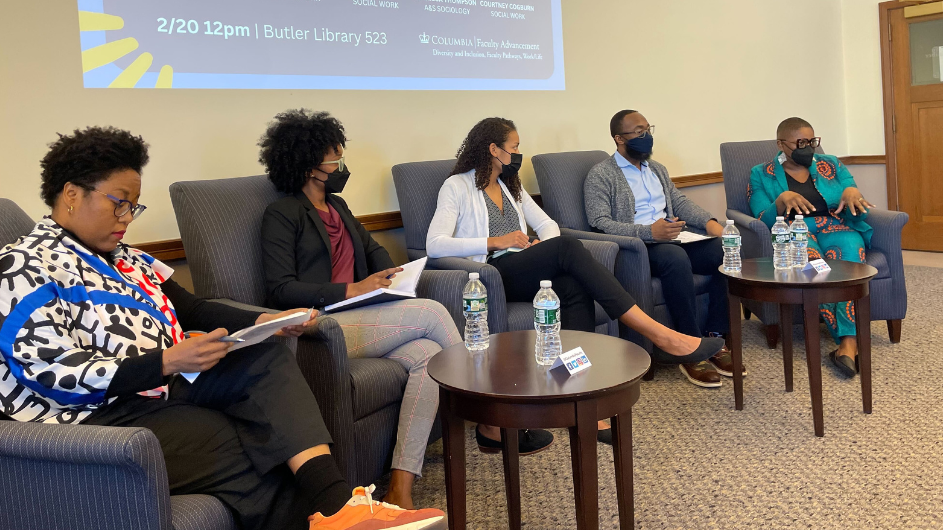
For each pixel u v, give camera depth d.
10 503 1.12
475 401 1.41
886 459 1.94
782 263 2.43
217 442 1.28
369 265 2.34
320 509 1.23
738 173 3.45
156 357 1.22
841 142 5.22
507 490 1.62
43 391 1.18
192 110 2.40
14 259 1.21
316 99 2.70
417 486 1.95
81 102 2.19
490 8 3.22
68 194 1.31
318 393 1.66
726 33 4.35
